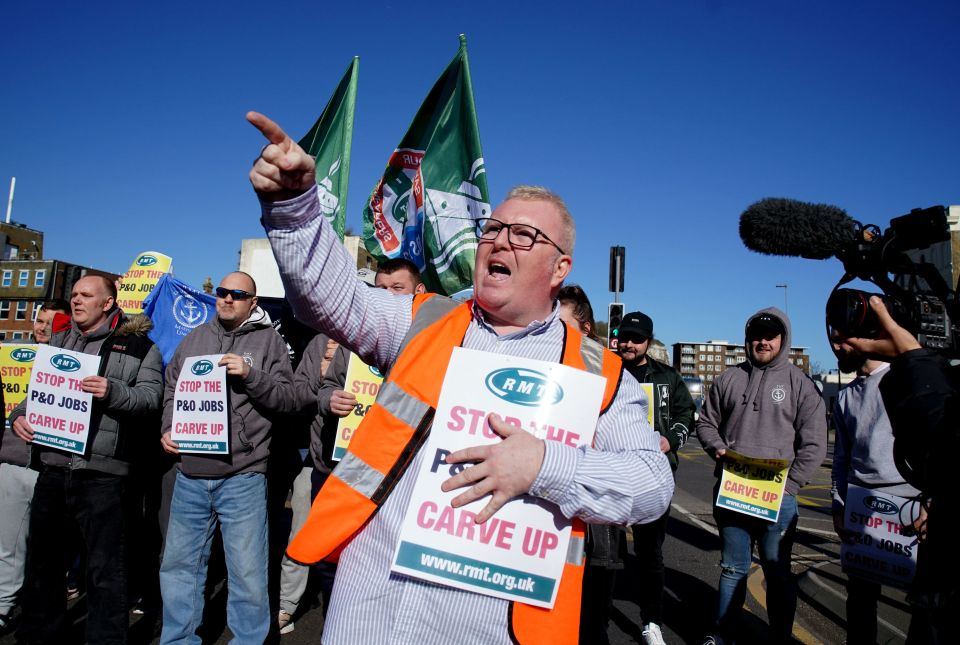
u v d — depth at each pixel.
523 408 1.58
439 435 1.55
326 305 1.56
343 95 5.25
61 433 3.38
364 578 1.56
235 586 3.32
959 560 1.40
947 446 1.36
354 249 22.94
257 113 1.34
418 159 5.16
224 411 3.34
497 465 1.43
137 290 5.88
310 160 1.43
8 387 4.60
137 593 4.40
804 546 7.02
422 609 1.51
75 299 3.67
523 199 1.82
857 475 3.43
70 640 3.75
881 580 3.24
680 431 4.41
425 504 1.51
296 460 4.46
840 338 1.54
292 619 4.25
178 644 3.27
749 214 1.64
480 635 1.51
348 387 3.82
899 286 1.55
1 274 52.25
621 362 1.79
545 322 1.79
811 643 4.15
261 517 3.44
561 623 1.51
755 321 3.95
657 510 1.56
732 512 3.76
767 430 3.78
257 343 3.70
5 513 3.84
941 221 1.43
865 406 3.46
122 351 3.65
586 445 1.57
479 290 1.76
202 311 5.54
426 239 4.93
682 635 4.32
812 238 1.56
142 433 3.67
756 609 4.90
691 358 102.31
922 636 1.51
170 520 3.39
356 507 1.57
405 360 1.67
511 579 1.50
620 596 5.20
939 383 1.39
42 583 3.46
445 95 5.05
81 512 3.38
